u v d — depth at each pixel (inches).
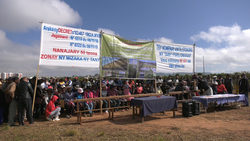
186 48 494.6
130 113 342.3
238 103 413.7
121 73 379.9
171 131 216.1
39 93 300.4
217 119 284.8
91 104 328.2
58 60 310.0
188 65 495.8
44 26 300.4
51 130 221.6
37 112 301.1
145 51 420.5
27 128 231.5
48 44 302.0
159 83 483.2
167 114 331.9
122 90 409.1
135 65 401.7
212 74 752.3
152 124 253.8
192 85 456.1
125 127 237.3
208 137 192.5
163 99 287.9
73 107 310.8
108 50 366.9
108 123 262.1
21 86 247.4
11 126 243.3
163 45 454.6
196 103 319.9
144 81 515.2
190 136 195.5
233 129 224.8
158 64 442.9
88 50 343.3
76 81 460.1
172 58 467.8
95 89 356.2
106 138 189.2
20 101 246.2
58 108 289.7
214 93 454.3
